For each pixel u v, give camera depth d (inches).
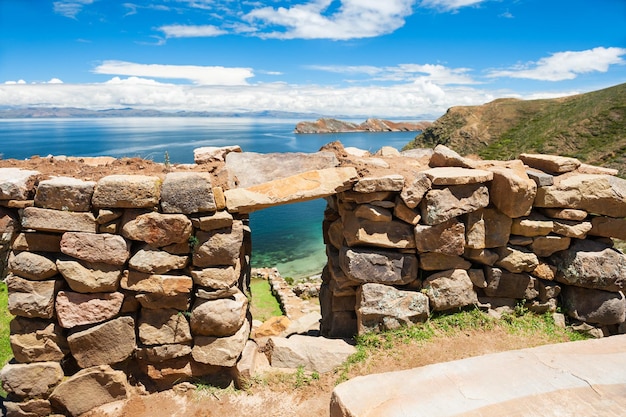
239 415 188.7
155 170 228.4
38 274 181.9
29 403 190.1
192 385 201.6
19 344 187.0
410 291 219.8
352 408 84.0
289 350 210.8
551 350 99.2
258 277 571.8
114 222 184.1
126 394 197.2
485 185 217.5
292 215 1445.6
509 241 221.5
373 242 214.5
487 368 93.1
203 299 194.2
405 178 217.8
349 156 255.3
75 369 198.7
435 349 207.2
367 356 208.5
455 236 212.1
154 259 186.5
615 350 98.2
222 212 191.0
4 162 224.1
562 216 214.5
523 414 80.1
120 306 191.0
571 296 224.5
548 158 231.9
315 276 705.6
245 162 218.4
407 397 85.7
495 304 229.0
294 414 186.2
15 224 185.3
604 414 79.5
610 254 215.2
